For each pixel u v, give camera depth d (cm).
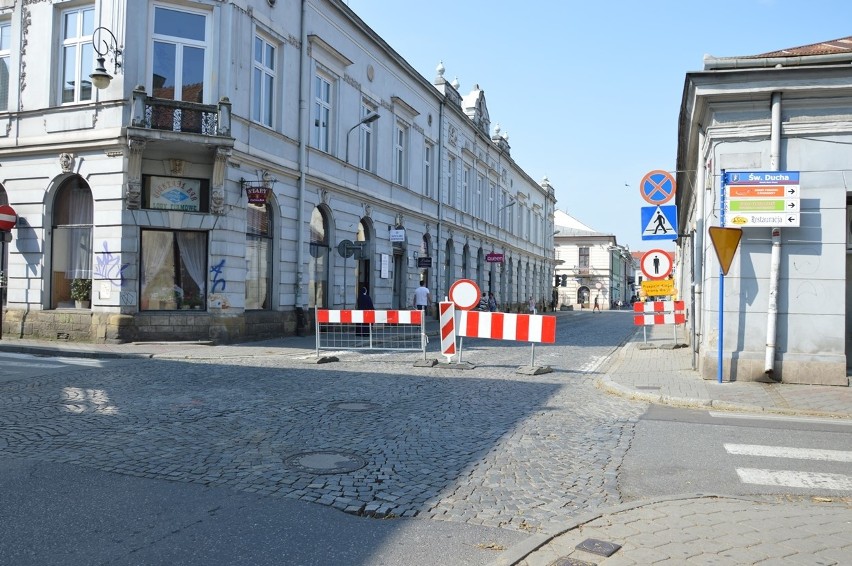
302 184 2103
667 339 2309
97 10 1719
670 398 967
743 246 1105
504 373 1291
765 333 1098
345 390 1031
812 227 1077
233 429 740
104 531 432
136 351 1515
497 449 679
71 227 1786
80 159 1719
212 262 1755
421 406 909
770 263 1093
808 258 1080
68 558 388
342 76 2395
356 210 2511
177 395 955
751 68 1073
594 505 509
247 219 1897
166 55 1748
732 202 1070
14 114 1795
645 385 1084
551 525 461
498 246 4631
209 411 840
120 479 547
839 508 496
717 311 1137
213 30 1773
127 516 461
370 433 735
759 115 1096
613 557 391
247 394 974
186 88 1761
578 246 9175
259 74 1964
